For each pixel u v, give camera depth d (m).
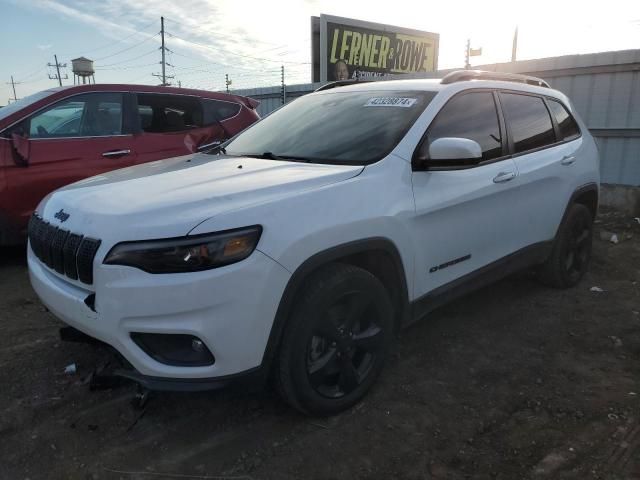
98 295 2.43
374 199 2.93
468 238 3.57
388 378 3.36
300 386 2.70
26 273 5.22
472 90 3.82
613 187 8.07
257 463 2.57
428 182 3.26
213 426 2.84
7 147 5.12
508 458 2.62
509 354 3.69
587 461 2.58
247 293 2.40
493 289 4.91
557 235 4.61
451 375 3.40
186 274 2.32
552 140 4.50
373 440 2.75
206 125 6.57
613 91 8.04
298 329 2.62
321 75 17.56
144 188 2.84
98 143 5.64
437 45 20.69
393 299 3.20
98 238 2.46
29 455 2.60
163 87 6.30
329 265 2.79
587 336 3.97
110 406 2.99
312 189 2.76
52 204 3.00
